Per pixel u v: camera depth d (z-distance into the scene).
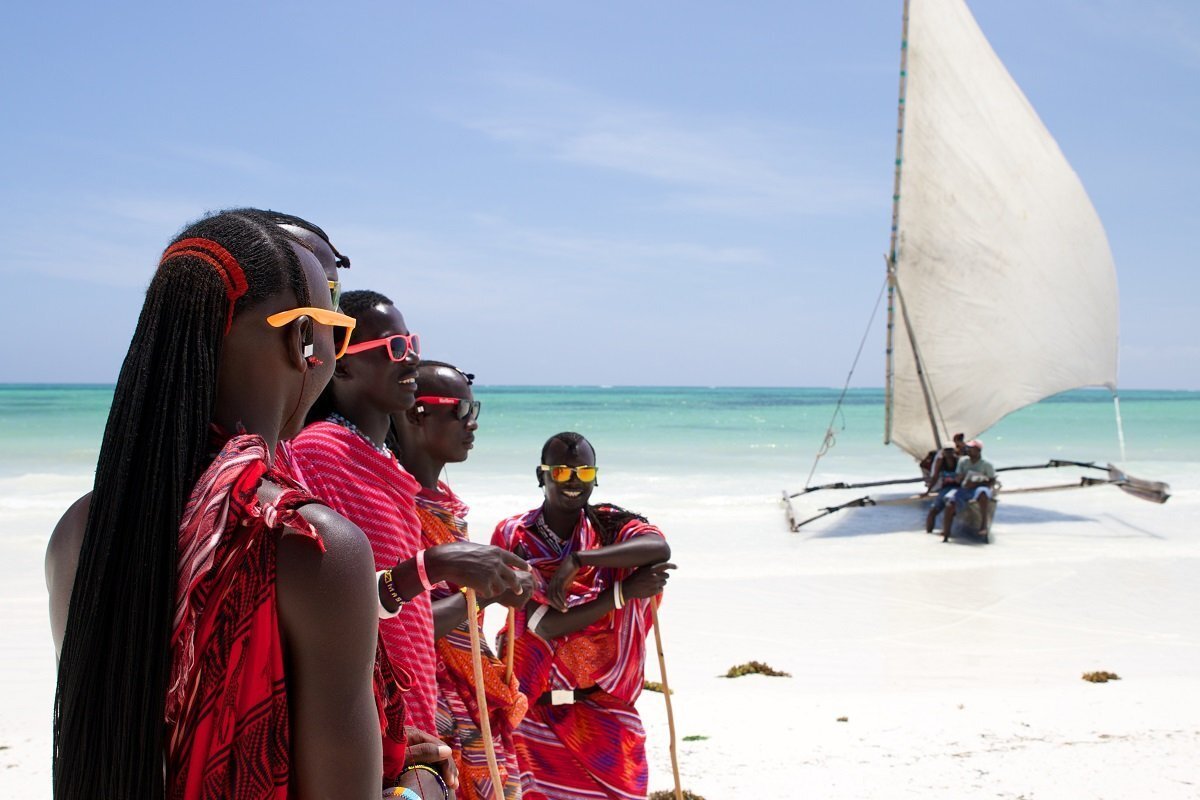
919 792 6.25
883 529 20.30
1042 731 7.49
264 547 1.44
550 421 66.81
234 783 1.43
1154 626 12.27
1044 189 25.92
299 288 1.64
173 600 1.42
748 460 37.44
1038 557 16.86
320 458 2.95
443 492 4.03
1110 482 21.75
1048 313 26.20
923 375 25.53
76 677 1.42
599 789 4.50
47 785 6.27
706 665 10.38
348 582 1.45
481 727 3.28
